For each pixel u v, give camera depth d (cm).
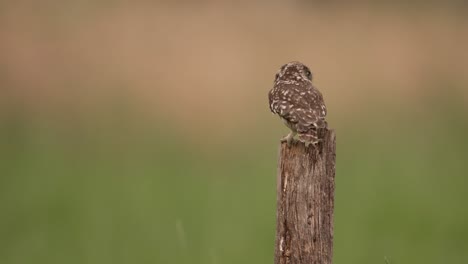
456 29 2950
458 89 2562
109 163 1905
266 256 1327
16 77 2538
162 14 2912
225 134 2177
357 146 2058
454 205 1591
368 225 1494
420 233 1459
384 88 2525
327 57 2655
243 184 1753
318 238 655
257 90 2425
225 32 2769
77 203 1617
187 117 2291
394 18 3019
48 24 2852
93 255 1365
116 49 2672
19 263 1342
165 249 1366
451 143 2083
